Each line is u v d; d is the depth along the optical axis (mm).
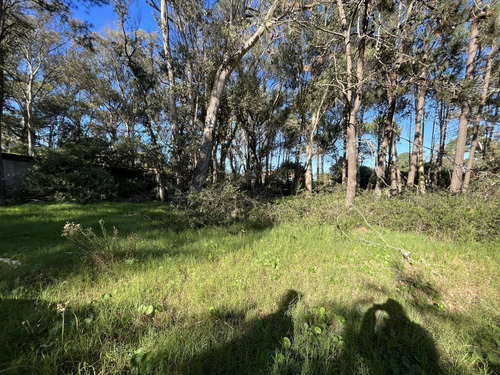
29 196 9898
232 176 9914
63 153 11438
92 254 3219
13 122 22297
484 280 3291
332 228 5875
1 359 1605
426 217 5699
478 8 5898
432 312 2482
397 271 3461
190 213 6148
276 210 6973
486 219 4914
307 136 15898
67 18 10406
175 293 2639
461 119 7832
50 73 19375
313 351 1754
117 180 15141
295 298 2584
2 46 9727
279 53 12758
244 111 14148
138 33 14789
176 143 9953
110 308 2248
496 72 8281
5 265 3176
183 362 1678
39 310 2188
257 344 1885
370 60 9031
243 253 4070
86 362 1647
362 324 2193
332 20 9414
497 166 7680
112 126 24453
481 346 2002
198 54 10648
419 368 1700
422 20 6531
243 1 8898
